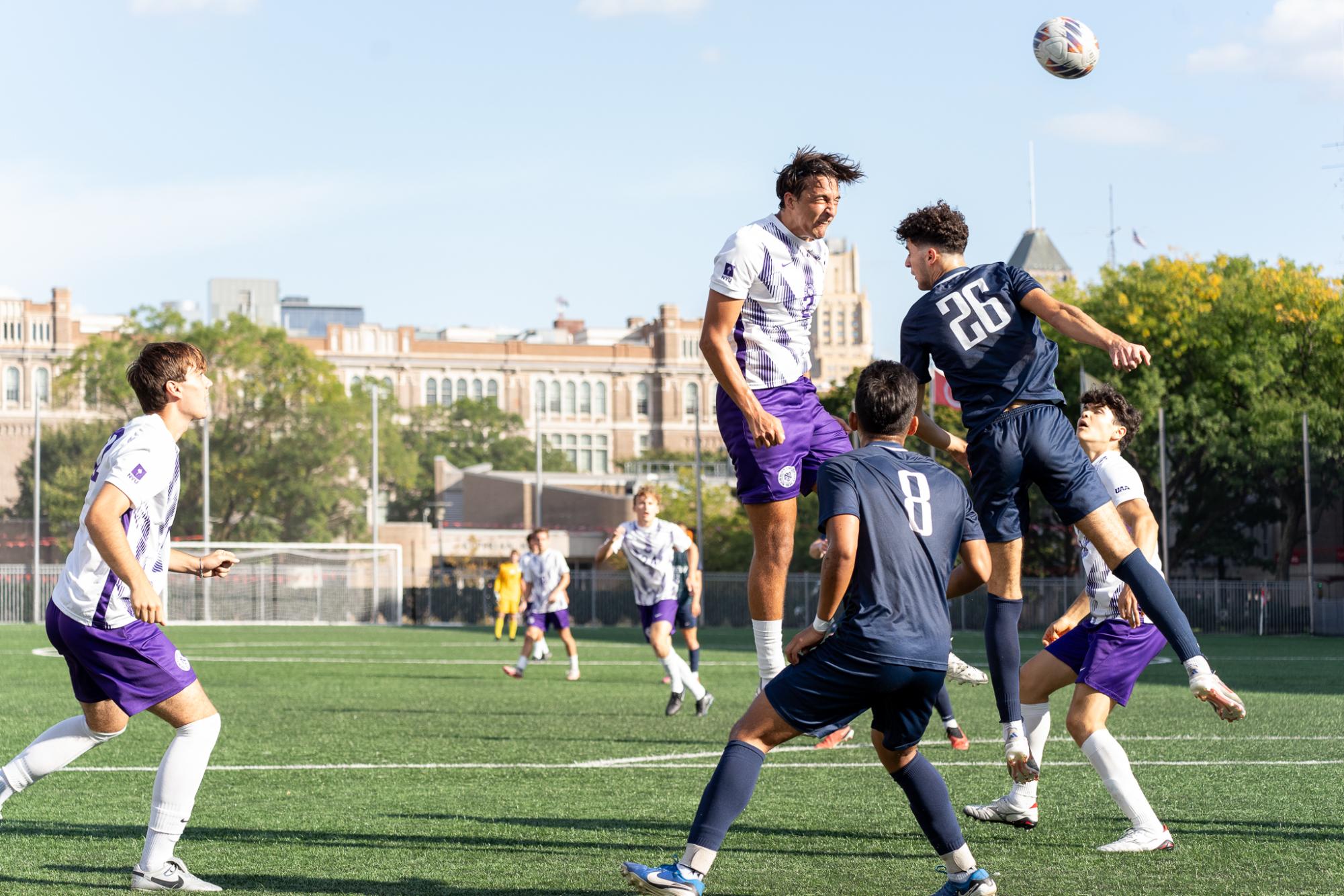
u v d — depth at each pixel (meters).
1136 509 12.84
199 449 142.75
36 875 10.87
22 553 151.12
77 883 10.55
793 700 9.15
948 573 9.41
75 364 143.62
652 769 17.69
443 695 31.20
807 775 17.09
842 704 9.14
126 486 10.16
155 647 10.53
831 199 12.38
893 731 9.39
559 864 11.39
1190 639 11.22
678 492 138.75
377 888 10.48
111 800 14.62
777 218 12.55
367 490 156.38
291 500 146.50
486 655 50.78
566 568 37.59
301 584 100.44
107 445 10.59
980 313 12.56
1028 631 83.81
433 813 13.99
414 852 11.90
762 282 12.41
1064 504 12.27
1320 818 13.70
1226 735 21.64
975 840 12.53
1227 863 11.42
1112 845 11.97
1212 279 87.88
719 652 54.88
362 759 18.70
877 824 13.38
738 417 12.69
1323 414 83.56
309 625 94.50
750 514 12.82
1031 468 12.28
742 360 12.62
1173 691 31.17
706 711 26.12
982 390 12.54
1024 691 13.25
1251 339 87.12
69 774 16.69
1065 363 89.06
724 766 9.17
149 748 19.47
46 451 152.25
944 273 12.98
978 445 12.52
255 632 75.62
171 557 11.34
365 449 150.38
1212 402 86.38
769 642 12.89
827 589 9.07
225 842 12.34
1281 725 23.20
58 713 25.59
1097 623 12.60
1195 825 13.27
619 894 10.30
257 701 28.86
